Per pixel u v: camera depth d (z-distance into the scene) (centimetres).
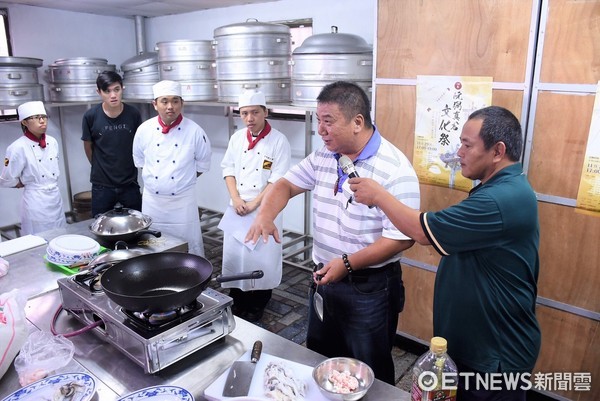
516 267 122
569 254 183
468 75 193
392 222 123
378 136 143
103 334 124
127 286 123
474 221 113
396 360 242
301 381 107
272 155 270
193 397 101
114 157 329
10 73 327
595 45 161
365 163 141
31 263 178
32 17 387
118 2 360
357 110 134
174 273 128
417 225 118
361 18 304
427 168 213
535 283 130
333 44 262
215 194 446
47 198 324
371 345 155
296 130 363
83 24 421
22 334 118
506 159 122
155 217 289
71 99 371
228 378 108
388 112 222
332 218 151
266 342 128
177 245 193
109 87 311
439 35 198
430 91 205
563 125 174
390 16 211
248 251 268
